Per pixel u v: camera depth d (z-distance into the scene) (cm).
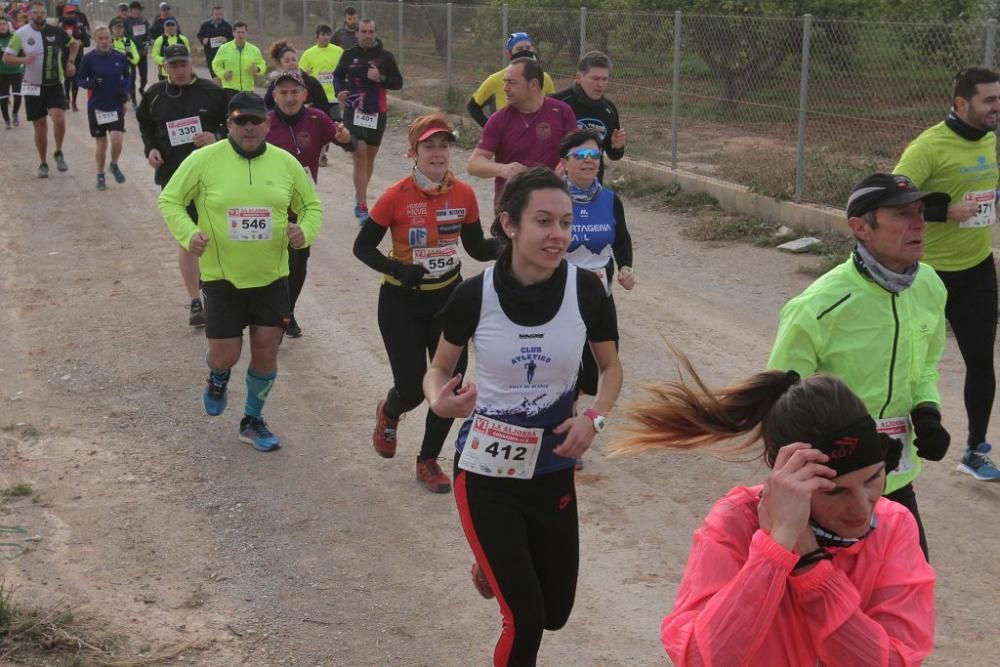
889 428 454
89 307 1180
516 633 461
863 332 442
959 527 689
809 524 288
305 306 1177
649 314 1120
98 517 713
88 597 607
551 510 474
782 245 1352
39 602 590
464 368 665
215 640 574
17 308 1182
